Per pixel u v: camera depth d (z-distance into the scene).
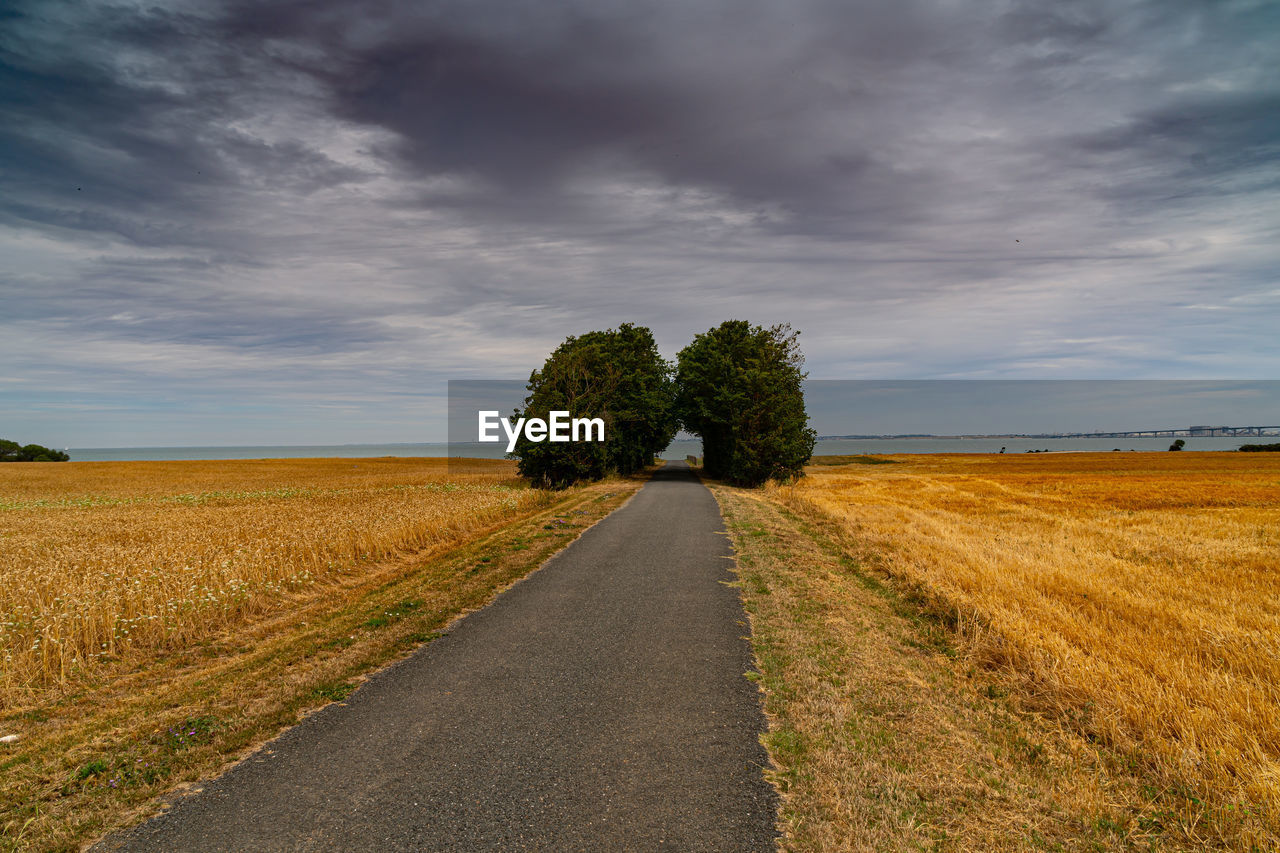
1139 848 3.65
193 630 8.38
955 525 19.56
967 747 4.89
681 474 50.25
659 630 8.15
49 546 14.55
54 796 4.31
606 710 5.62
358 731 5.23
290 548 12.84
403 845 3.64
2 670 6.58
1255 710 5.32
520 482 35.50
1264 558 13.66
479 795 4.20
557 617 8.81
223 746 4.98
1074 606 8.91
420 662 7.00
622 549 14.30
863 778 4.39
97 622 7.75
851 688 6.11
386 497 28.03
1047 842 3.69
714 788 4.27
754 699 5.86
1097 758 4.66
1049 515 23.55
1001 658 6.89
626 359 42.28
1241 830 3.69
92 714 5.92
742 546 14.66
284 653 7.44
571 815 3.94
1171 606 9.04
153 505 29.20
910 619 8.73
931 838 3.71
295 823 3.89
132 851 3.64
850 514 21.08
